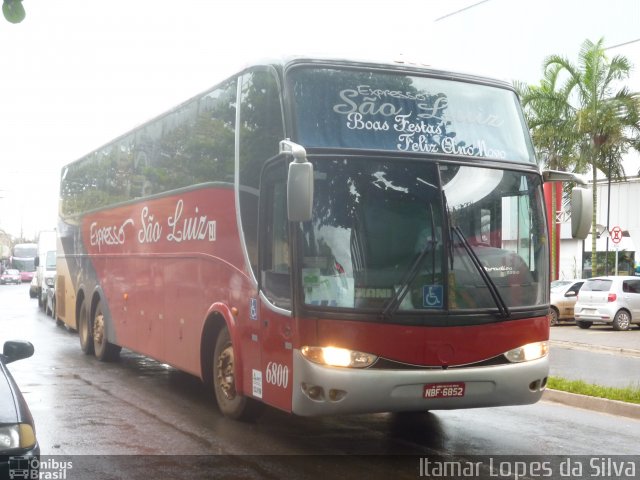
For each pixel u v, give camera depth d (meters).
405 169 7.96
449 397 7.70
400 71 8.47
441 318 7.69
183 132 11.29
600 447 8.69
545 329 8.31
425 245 7.79
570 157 31.30
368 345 7.49
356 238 7.68
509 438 9.09
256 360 8.64
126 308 13.62
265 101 8.61
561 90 32.19
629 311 26.05
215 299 9.84
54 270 30.30
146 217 12.71
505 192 8.34
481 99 8.69
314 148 7.83
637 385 13.16
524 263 8.30
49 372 13.86
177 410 10.41
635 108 30.62
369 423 9.80
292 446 8.50
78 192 17.80
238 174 9.27
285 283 7.98
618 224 40.16
